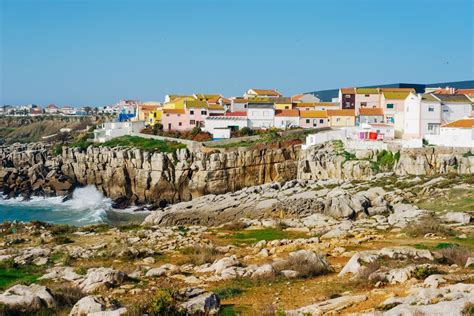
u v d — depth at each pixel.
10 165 143.62
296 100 180.62
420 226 52.50
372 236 50.69
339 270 36.72
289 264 37.00
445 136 94.69
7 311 27.39
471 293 24.53
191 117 152.12
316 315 25.45
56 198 125.94
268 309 26.72
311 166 107.12
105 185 126.81
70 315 27.02
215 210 81.00
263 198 82.94
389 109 145.62
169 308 26.03
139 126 154.00
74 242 57.81
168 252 48.41
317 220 64.81
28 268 42.62
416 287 28.23
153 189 118.88
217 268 37.94
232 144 122.81
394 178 84.38
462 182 74.94
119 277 35.16
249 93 193.62
